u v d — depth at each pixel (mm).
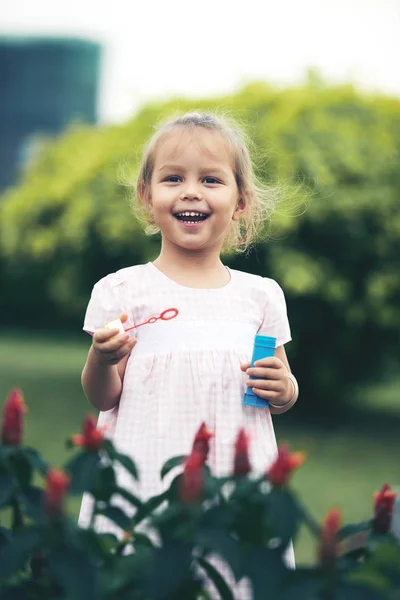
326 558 1255
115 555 1409
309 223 7211
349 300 7504
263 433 2127
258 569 1247
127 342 1901
